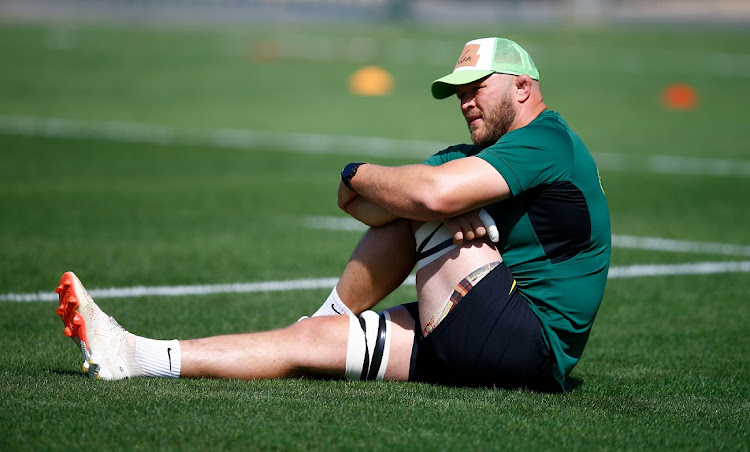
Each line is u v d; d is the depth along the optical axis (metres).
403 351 14.56
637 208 34.97
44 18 166.75
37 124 53.25
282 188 37.59
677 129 58.53
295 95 71.56
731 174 43.00
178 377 14.20
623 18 191.50
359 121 58.53
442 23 173.62
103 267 23.98
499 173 13.80
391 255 14.69
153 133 51.44
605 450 11.52
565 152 14.16
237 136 51.28
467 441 11.55
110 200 33.97
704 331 19.72
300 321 14.76
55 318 19.12
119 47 108.38
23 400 12.66
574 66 98.56
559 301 14.27
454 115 62.53
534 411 13.05
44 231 28.41
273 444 11.20
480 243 14.12
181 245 27.03
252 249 26.80
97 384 13.66
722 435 12.37
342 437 11.51
